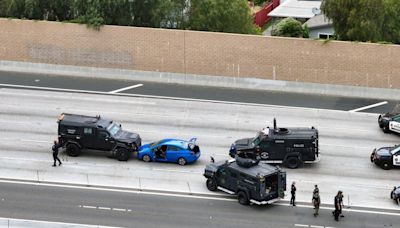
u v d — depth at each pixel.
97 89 121.94
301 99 120.81
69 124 95.12
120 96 118.81
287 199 86.25
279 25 147.38
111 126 96.50
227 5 132.50
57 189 87.06
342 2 125.19
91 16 128.12
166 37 126.19
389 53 121.06
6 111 110.56
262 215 82.31
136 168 93.44
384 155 94.88
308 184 90.31
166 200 85.25
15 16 134.25
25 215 80.56
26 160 94.62
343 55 122.50
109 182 89.25
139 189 87.75
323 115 113.50
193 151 94.94
